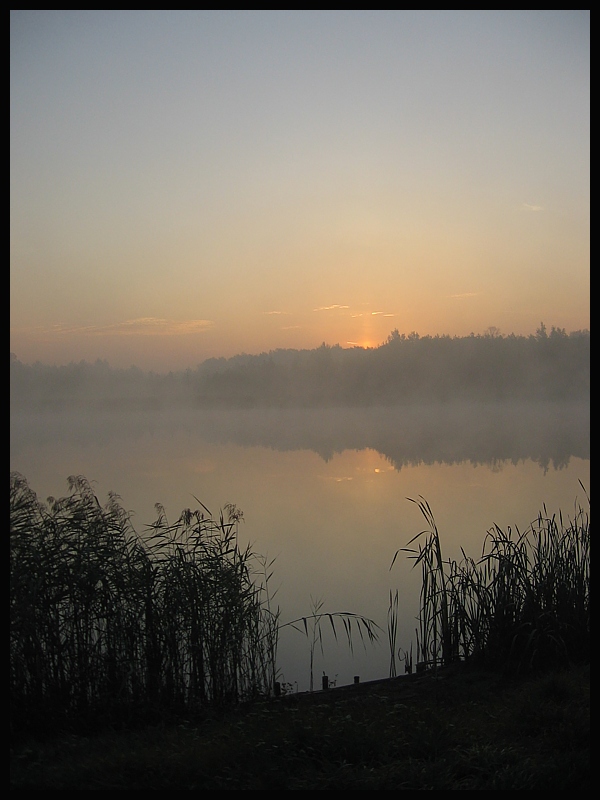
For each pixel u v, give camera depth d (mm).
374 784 4188
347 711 5668
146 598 6504
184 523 8031
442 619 7812
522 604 7289
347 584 11547
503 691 6238
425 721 5309
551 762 4418
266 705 6133
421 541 14359
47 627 6055
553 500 19172
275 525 16391
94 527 6824
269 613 8055
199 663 6469
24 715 5656
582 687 5730
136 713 5922
